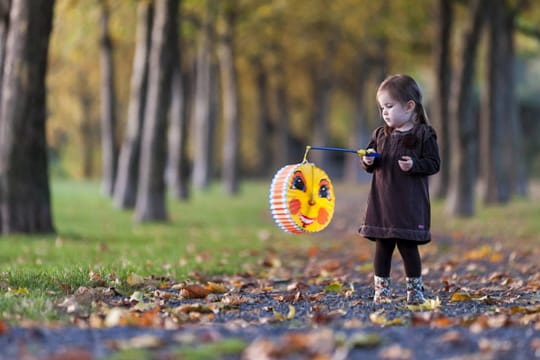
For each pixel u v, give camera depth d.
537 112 56.31
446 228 17.94
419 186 6.44
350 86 50.59
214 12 29.33
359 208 27.73
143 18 23.02
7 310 5.13
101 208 23.53
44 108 13.42
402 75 6.61
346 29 37.25
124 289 6.95
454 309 6.05
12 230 13.30
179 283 7.65
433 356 4.04
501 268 9.88
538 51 35.81
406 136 6.48
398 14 31.11
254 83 49.75
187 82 39.88
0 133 13.37
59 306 5.65
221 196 33.56
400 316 5.55
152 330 4.64
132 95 23.44
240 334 4.63
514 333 4.64
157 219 18.75
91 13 23.17
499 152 26.83
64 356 3.71
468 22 21.11
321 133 44.78
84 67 38.66
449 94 26.95
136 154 23.44
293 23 35.97
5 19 13.53
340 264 10.62
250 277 8.95
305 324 5.19
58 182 46.41
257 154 54.34
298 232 6.34
